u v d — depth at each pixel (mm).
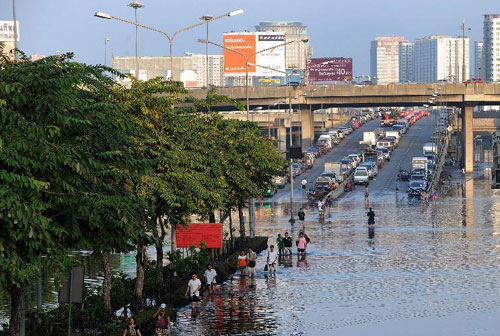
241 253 89062
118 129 45125
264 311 69875
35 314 54625
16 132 37438
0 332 52875
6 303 76625
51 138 39406
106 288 60969
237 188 96812
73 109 41438
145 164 44906
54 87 39500
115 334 54594
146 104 66500
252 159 98250
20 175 36375
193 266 81938
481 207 165500
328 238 121438
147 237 45062
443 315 66875
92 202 39938
